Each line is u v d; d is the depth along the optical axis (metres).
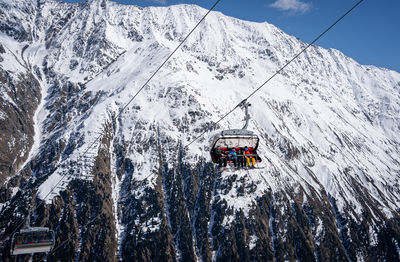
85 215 149.12
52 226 144.38
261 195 163.62
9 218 148.50
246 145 33.47
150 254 140.50
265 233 152.25
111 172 172.25
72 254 137.88
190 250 142.62
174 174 169.12
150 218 150.62
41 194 155.25
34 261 135.50
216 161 33.53
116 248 142.62
